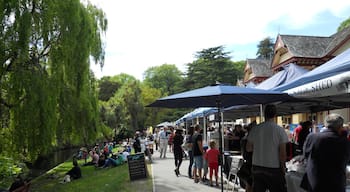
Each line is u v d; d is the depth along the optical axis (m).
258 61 47.31
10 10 14.23
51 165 28.50
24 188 11.59
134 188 11.95
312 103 9.66
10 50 14.31
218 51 64.94
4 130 16.08
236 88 7.28
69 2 16.20
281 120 31.77
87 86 18.64
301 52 31.75
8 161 16.58
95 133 18.97
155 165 18.16
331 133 4.71
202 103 8.54
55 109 15.55
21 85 14.68
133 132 53.25
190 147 13.36
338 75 4.79
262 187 6.05
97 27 19.69
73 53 16.61
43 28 15.14
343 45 28.55
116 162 21.55
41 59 16.33
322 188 4.62
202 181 12.07
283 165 5.90
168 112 70.38
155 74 100.88
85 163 24.50
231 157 10.36
